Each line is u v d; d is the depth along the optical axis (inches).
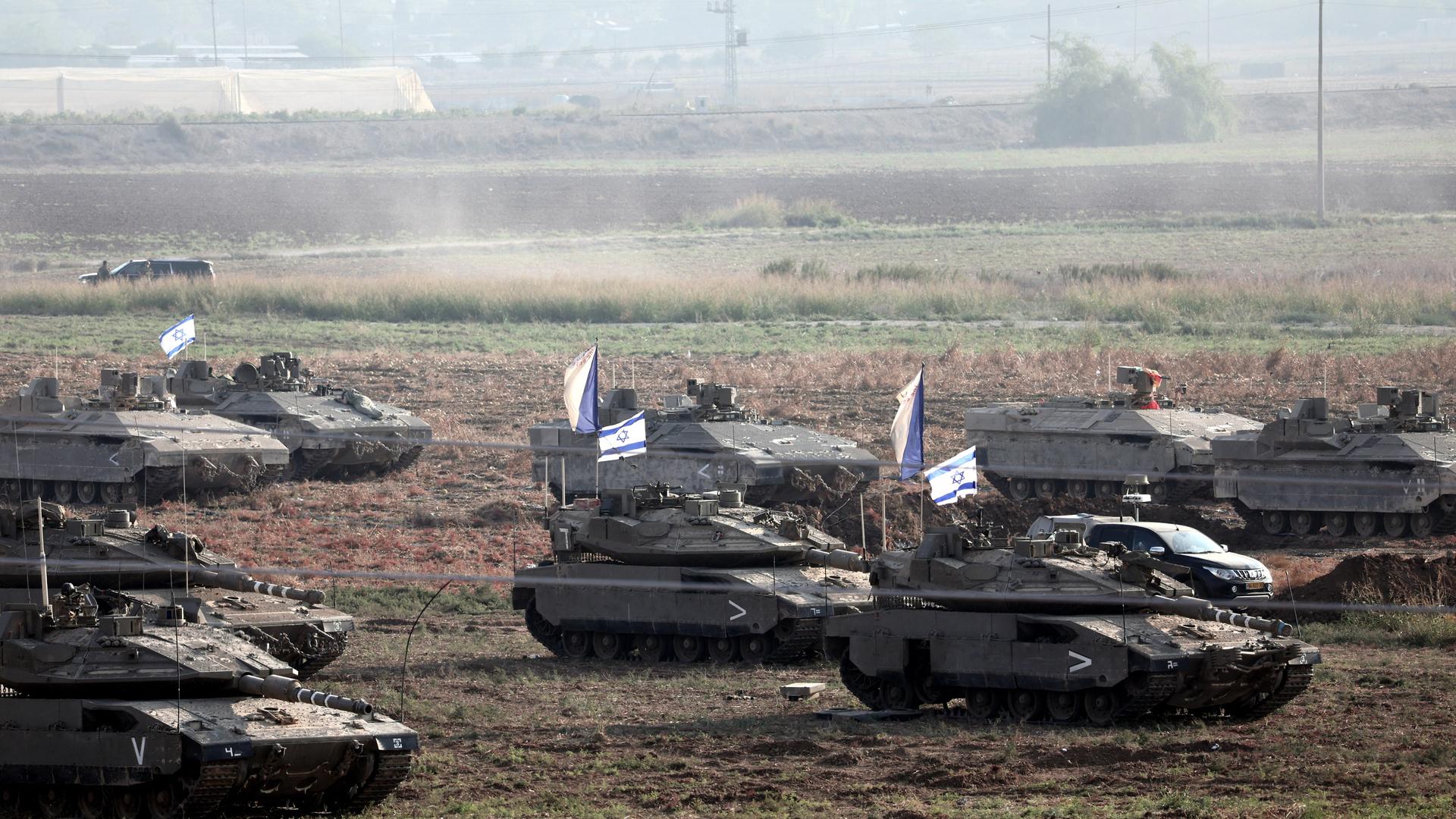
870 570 4399.6
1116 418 7047.2
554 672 4426.7
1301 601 4972.9
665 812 2987.2
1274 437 6387.8
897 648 3873.0
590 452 6766.7
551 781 3228.3
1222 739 3479.3
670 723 3759.8
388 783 3009.4
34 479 7194.9
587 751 3472.0
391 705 3914.9
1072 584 3759.8
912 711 3875.5
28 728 2967.5
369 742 2925.7
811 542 4790.8
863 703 4001.0
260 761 2829.7
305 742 2854.3
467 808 3016.7
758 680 4311.0
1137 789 3088.1
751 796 3080.7
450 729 3686.0
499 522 6609.3
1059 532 3991.1
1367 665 4259.4
